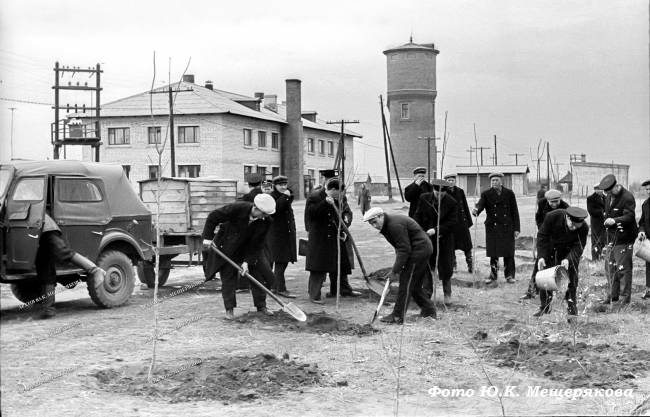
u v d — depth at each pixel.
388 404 6.76
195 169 54.88
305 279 16.36
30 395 6.88
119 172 13.12
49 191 11.82
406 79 62.34
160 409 6.51
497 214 15.25
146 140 55.03
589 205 17.94
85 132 48.53
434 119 63.25
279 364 8.01
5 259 11.52
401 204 52.91
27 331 10.12
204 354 8.63
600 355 8.62
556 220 11.00
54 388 7.13
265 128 60.84
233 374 7.57
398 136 63.00
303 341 9.45
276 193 13.44
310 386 7.32
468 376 7.71
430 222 12.54
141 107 55.56
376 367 8.05
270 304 12.55
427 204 12.53
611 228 12.62
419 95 62.47
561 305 11.54
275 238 13.39
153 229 15.21
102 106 56.22
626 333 9.98
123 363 8.23
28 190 11.67
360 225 34.78
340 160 13.30
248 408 6.57
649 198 13.59
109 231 12.62
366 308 12.21
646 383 7.39
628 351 8.83
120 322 10.88
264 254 12.25
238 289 14.06
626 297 12.41
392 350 8.85
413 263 10.72
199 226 15.48
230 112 54.47
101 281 11.85
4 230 11.52
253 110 60.84
